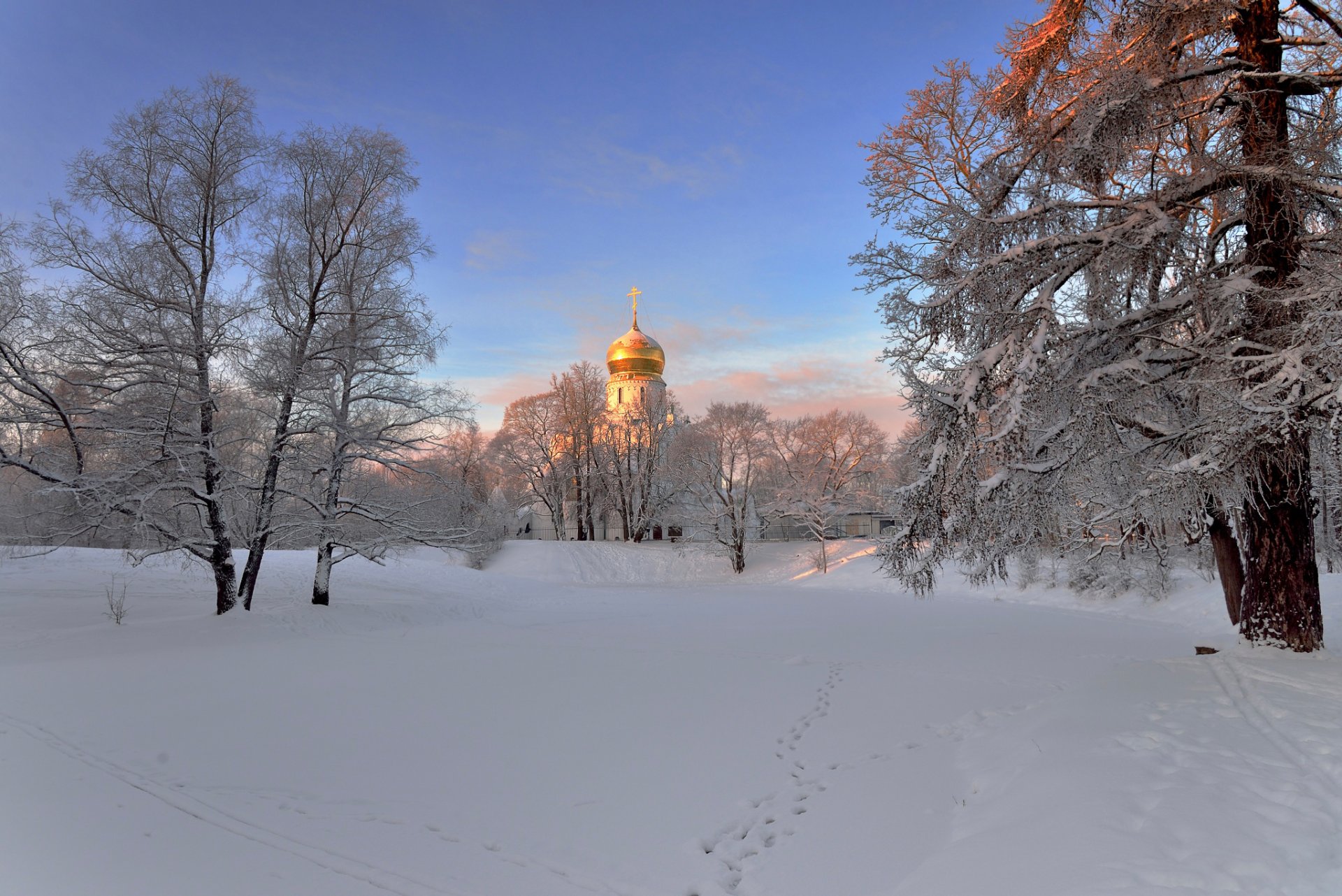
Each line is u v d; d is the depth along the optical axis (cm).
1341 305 765
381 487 2284
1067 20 1034
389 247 2108
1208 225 1224
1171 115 1016
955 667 1420
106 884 542
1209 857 417
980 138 1227
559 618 2644
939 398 960
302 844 620
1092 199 999
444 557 4931
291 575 2970
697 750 878
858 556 4675
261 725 1011
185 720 1036
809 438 5388
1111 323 929
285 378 1912
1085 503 1399
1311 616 978
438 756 867
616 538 6569
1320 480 1319
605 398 5875
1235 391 881
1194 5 901
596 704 1138
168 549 1897
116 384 1816
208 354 1812
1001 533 961
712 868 567
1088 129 901
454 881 552
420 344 2130
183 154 1856
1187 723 691
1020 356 905
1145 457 1032
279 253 1958
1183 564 2608
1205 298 906
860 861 557
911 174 1311
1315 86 933
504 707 1120
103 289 1755
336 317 2091
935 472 948
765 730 965
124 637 1770
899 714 1020
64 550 3036
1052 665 1423
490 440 5859
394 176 2145
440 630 2188
